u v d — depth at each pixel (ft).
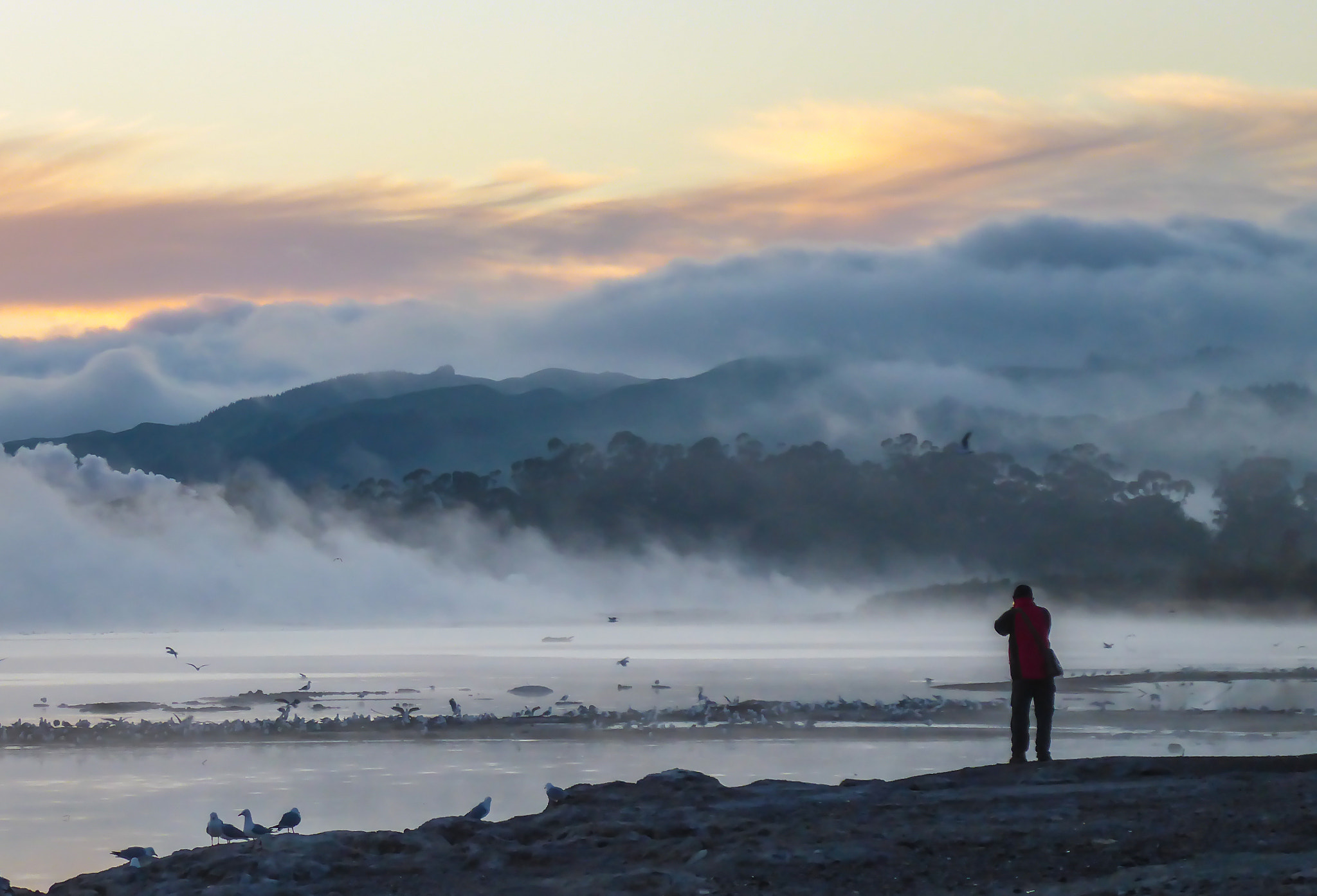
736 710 183.52
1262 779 70.33
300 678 312.29
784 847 57.16
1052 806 64.64
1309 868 48.37
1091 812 62.54
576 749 150.51
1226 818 59.47
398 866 56.59
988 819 61.77
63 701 244.22
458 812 106.93
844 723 172.76
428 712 215.10
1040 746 84.99
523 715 184.03
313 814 107.04
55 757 150.82
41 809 112.27
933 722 172.55
